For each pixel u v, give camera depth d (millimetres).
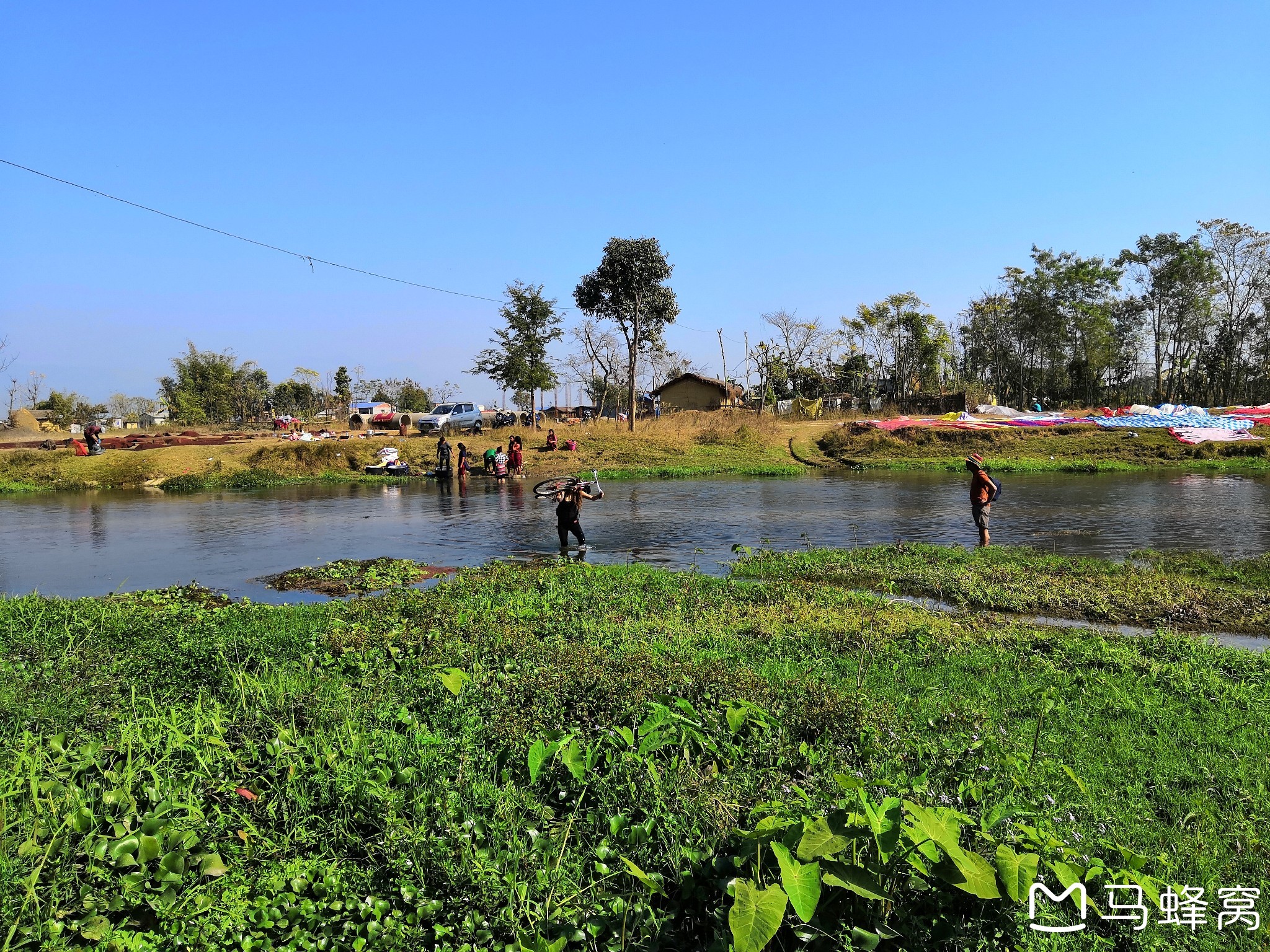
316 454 36750
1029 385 71438
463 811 4410
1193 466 34250
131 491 31828
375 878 3975
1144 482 29156
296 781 4680
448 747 5312
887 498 25484
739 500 25266
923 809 3510
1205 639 8977
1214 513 20578
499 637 8258
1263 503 22422
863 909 3441
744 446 41125
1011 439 40125
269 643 8484
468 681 6535
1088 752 5594
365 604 10070
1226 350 62438
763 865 3672
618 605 10422
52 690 6492
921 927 3449
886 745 5344
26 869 3535
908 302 69562
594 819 4395
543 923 3559
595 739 5355
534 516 21984
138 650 8086
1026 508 22203
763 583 12070
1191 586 11312
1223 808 4809
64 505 26578
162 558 15992
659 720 5086
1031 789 4738
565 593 11117
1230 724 6199
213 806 4461
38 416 60219
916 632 8820
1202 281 61156
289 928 3598
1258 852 4270
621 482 32531
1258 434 40625
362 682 6898
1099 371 68188
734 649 8328
